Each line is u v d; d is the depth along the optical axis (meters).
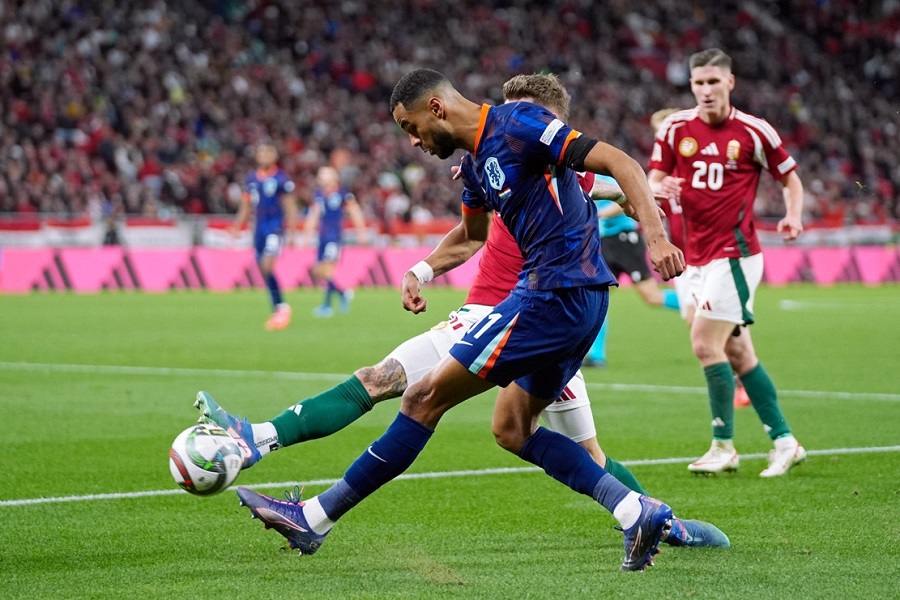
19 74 96.69
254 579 13.77
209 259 85.75
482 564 14.52
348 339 48.19
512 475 20.80
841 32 151.75
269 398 30.92
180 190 92.06
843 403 30.62
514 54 129.12
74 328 52.28
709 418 28.12
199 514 17.48
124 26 107.88
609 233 36.66
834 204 119.75
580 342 13.98
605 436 25.47
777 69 143.25
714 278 21.41
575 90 125.88
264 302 71.25
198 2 116.31
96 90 99.44
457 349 13.94
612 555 14.97
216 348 44.25
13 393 31.61
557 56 130.62
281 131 104.81
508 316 13.77
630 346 46.81
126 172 92.94
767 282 100.38
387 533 16.30
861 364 40.31
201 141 99.94
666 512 13.62
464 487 19.69
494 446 24.02
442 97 13.72
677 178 21.61
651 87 133.88
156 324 54.78
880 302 76.38
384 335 50.09
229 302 71.06
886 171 132.25
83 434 25.03
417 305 16.16
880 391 33.16
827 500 18.59
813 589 13.16
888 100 144.50
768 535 16.06
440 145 13.92
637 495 13.88
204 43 110.62
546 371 14.27
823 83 143.62
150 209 88.31
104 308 64.81
